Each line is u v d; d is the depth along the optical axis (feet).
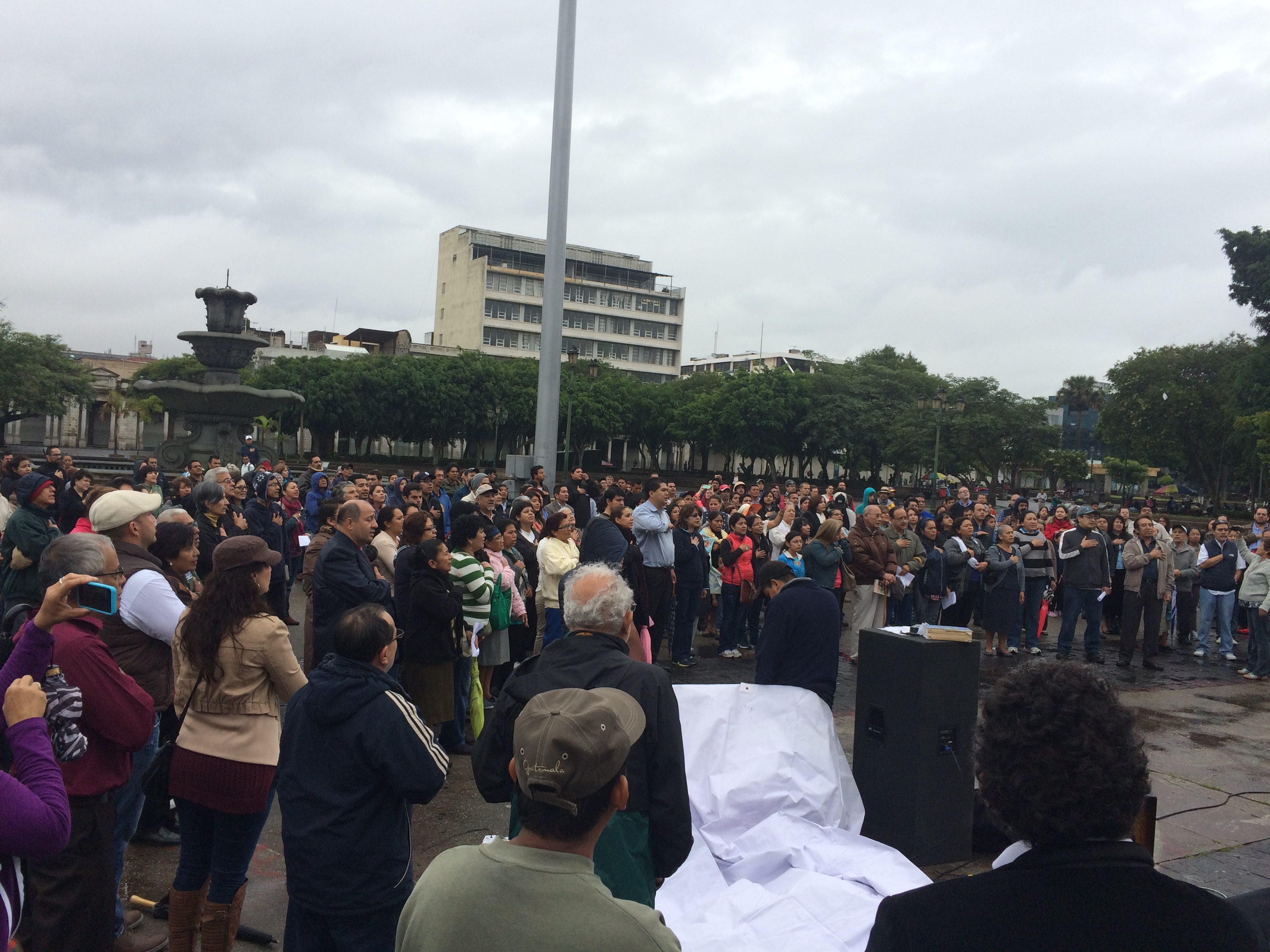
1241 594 35.63
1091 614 36.68
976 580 38.40
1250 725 27.07
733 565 33.63
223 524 29.84
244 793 10.85
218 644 10.85
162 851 15.40
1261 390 152.46
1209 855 17.06
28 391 175.73
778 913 12.63
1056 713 5.19
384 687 9.50
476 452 224.12
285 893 14.01
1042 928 4.70
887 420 203.62
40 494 21.42
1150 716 27.76
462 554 21.07
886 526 38.83
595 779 5.70
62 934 10.26
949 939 4.74
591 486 44.42
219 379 79.00
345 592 17.42
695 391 240.53
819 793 15.71
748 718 16.38
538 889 5.42
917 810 15.37
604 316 345.51
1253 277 151.23
